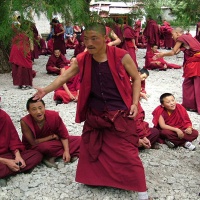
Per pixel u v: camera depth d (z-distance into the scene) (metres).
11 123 3.63
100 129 3.18
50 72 9.35
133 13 7.29
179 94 7.06
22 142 3.91
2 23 2.88
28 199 3.19
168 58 12.75
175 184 3.44
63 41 12.95
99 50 2.84
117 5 9.70
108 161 3.14
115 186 3.13
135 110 3.02
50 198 3.20
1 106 6.20
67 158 3.84
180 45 5.61
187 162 3.96
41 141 3.86
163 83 8.19
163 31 15.55
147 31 12.84
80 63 2.97
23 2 2.82
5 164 3.47
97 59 2.93
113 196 3.21
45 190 3.34
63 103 6.27
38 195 3.25
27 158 3.62
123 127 3.06
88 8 3.12
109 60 2.89
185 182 3.48
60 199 3.19
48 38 14.76
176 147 4.38
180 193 3.27
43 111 3.68
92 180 3.23
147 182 3.46
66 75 3.12
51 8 2.82
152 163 3.88
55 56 9.35
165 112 4.41
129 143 3.08
